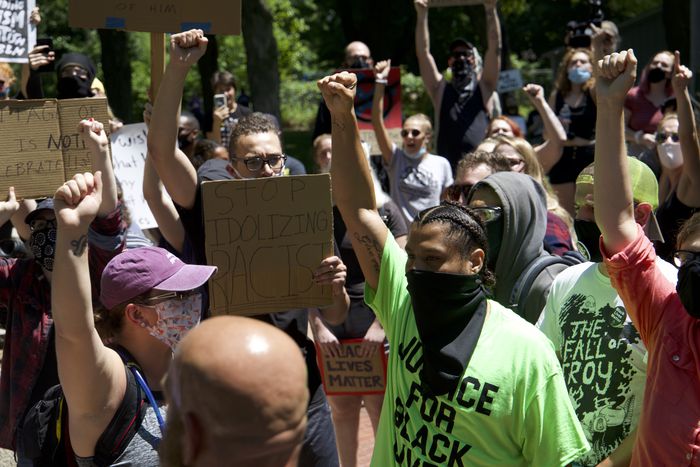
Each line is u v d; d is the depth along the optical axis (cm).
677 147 597
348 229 321
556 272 350
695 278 257
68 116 341
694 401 262
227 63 3662
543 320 324
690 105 512
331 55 3609
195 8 402
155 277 270
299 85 3975
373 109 711
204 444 160
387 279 310
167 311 271
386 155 713
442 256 275
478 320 277
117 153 657
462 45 809
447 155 812
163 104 359
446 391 273
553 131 748
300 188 350
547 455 270
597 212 291
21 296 378
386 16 2478
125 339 273
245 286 349
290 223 351
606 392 298
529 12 3388
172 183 368
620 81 285
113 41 2069
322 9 3569
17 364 378
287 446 159
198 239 380
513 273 352
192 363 158
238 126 404
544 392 271
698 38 856
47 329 377
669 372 268
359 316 482
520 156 499
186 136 768
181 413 161
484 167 447
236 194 345
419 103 3284
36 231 367
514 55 3753
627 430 296
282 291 353
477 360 273
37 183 338
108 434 251
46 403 272
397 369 292
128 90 2106
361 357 477
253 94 1489
